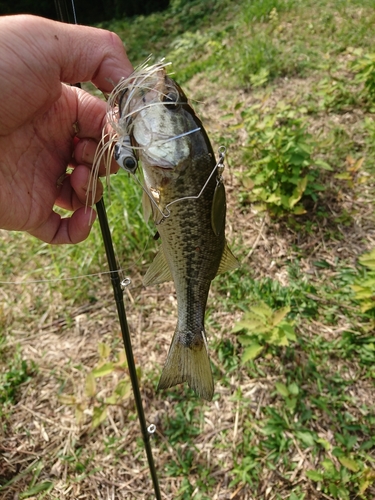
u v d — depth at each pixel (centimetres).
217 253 23
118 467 36
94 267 51
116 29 159
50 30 20
